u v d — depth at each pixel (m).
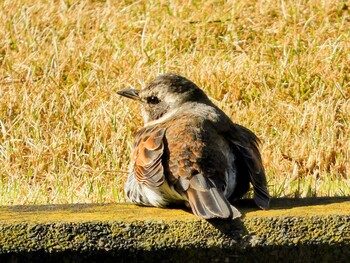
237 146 7.90
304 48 14.57
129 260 7.39
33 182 11.48
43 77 14.07
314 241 7.39
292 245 7.38
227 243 7.32
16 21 15.91
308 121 12.65
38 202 10.44
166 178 7.56
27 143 12.43
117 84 13.66
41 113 13.20
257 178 7.72
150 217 7.45
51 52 14.83
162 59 14.42
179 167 7.49
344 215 7.39
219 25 15.71
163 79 8.95
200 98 8.89
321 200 8.32
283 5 15.80
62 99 13.46
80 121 12.84
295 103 13.26
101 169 11.73
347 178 11.36
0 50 15.23
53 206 8.22
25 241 7.25
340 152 11.93
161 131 7.82
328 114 12.68
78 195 10.69
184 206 7.98
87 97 13.55
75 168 11.77
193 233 7.30
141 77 13.73
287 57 14.19
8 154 12.09
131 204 8.30
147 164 7.56
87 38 15.46
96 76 14.03
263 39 15.00
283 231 7.36
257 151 8.23
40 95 13.41
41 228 7.26
